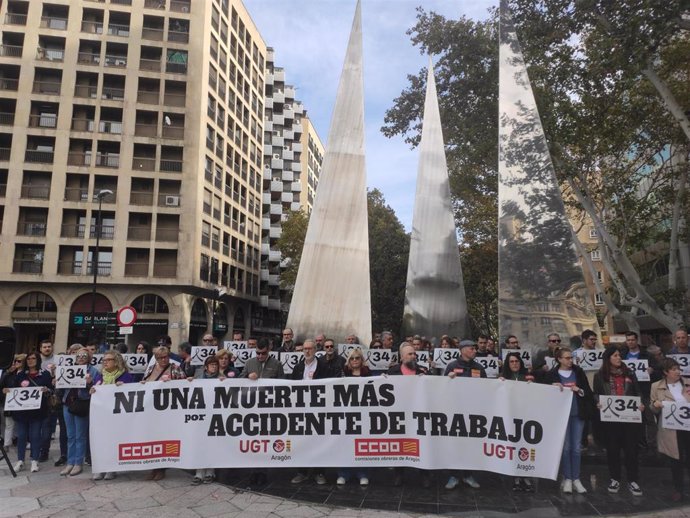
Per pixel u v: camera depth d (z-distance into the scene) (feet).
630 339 28.04
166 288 112.68
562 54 52.21
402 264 105.19
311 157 247.29
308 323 36.99
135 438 21.66
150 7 120.78
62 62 113.29
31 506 18.69
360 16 42.06
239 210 148.77
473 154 64.13
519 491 20.13
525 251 31.96
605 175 63.98
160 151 116.47
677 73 60.13
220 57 135.44
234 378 21.77
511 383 20.06
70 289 107.76
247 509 18.21
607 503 18.80
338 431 20.83
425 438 20.20
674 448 19.51
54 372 27.02
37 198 108.27
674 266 58.44
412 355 21.59
